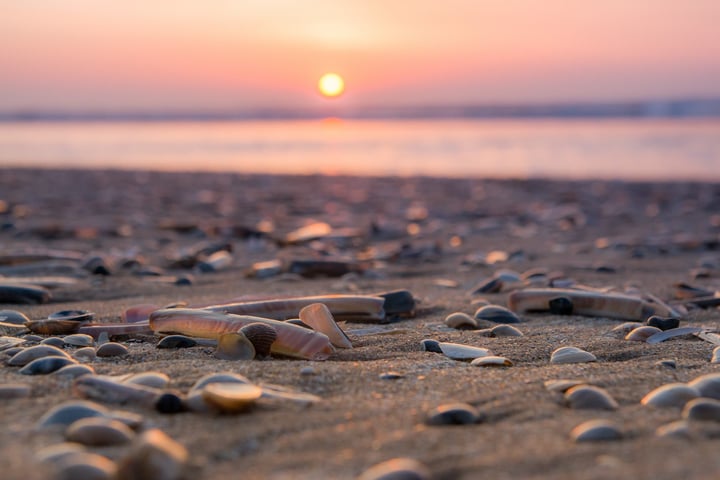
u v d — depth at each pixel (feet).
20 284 2.99
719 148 18.30
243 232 5.66
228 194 9.59
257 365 1.98
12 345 2.15
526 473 1.42
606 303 2.73
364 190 10.18
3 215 7.04
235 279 3.64
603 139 23.00
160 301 2.99
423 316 2.74
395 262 4.36
